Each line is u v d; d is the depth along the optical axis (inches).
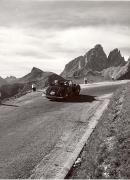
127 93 754.8
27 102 911.7
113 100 765.9
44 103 884.0
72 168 415.8
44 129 600.7
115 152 396.2
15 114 743.7
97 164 386.0
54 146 499.8
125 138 435.2
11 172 407.8
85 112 743.7
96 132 536.1
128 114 540.4
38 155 462.9
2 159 452.1
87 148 474.6
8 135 569.0
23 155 464.4
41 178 389.7
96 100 911.7
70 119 674.8
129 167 350.0
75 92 992.9
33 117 706.2
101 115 695.1
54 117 698.8
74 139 532.1
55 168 416.5
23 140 535.5
